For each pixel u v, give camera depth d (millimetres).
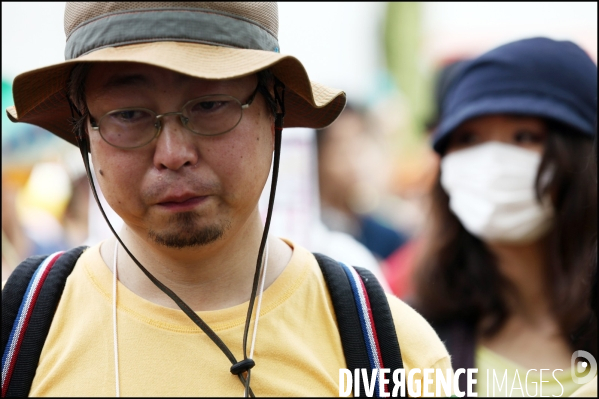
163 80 2127
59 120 2666
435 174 4742
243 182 2189
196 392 2199
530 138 4398
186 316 2291
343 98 2584
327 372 2328
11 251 6410
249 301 2342
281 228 6387
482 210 4359
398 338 2473
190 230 2150
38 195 6473
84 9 2238
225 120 2154
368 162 6762
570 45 4453
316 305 2438
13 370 2230
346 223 6609
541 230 4336
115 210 2225
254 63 2135
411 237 6535
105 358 2238
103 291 2355
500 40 6848
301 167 6473
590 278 4188
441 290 4449
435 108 5918
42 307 2324
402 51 6871
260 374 2260
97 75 2182
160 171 2123
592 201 4270
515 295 4348
